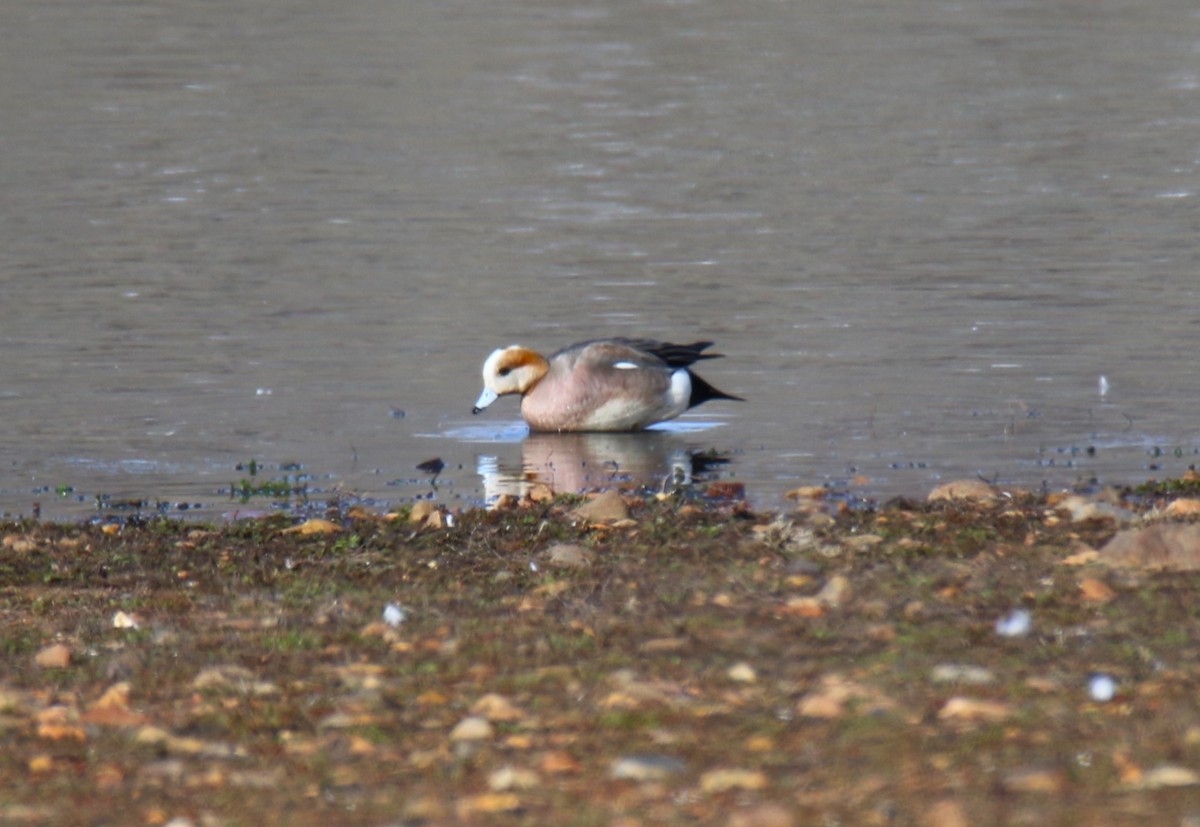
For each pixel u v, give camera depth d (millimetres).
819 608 9000
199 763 7059
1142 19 57844
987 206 31203
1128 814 5992
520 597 9680
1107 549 10016
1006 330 21781
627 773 6664
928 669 7801
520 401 18938
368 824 6312
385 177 34906
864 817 6105
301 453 16703
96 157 36781
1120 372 19516
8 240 28297
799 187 33500
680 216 30688
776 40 55094
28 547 11633
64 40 54031
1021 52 52000
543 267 26516
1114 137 38812
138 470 15938
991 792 6266
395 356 21141
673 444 17047
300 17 59188
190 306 23688
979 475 15125
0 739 7414
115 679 8266
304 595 9953
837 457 16125
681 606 9219
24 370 20094
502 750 7039
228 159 36844
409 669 8227
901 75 48500
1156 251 26797
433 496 14922
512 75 49156
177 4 61156
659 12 60875
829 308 23359
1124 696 7305
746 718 7273
